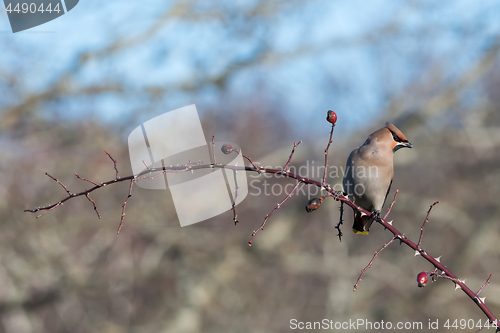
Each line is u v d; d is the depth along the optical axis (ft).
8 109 46.14
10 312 45.96
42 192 47.19
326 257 51.62
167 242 48.19
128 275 49.14
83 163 48.19
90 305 49.32
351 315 49.24
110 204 48.29
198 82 51.29
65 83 47.47
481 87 55.42
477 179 59.52
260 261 50.42
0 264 45.44
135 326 48.57
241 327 50.34
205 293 47.26
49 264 46.62
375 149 22.72
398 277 51.70
